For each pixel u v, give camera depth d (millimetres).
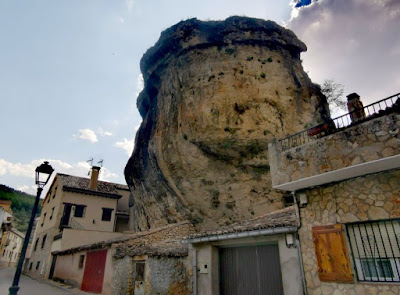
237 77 17344
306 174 6562
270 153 7602
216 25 19078
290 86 17922
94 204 26078
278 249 7758
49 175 8328
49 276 21156
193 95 17281
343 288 5859
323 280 6176
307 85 18812
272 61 18422
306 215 6934
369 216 5895
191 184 16531
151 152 19078
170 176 17297
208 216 16438
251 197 15734
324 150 6398
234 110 16219
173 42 19812
